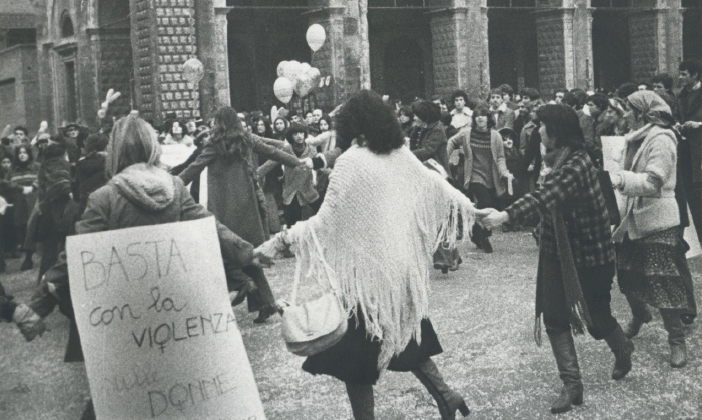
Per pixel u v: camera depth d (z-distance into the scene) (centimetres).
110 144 477
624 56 4225
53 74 1875
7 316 448
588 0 3575
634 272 749
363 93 541
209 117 2692
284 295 1091
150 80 2616
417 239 542
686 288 759
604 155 833
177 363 454
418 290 538
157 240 452
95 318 446
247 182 907
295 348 504
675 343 733
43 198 650
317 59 3088
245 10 3462
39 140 1132
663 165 724
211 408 459
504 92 2020
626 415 618
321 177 1500
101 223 462
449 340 834
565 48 3538
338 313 511
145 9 2603
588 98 1480
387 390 699
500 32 3978
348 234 521
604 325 663
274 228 1511
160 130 1995
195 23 2675
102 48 2353
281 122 1766
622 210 772
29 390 501
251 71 3500
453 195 550
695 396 654
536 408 639
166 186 470
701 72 1240
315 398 681
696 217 1206
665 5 3894
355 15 3077
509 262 1266
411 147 1210
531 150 1502
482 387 690
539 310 643
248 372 469
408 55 3831
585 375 714
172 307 454
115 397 448
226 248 508
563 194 617
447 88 3409
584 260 636
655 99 742
